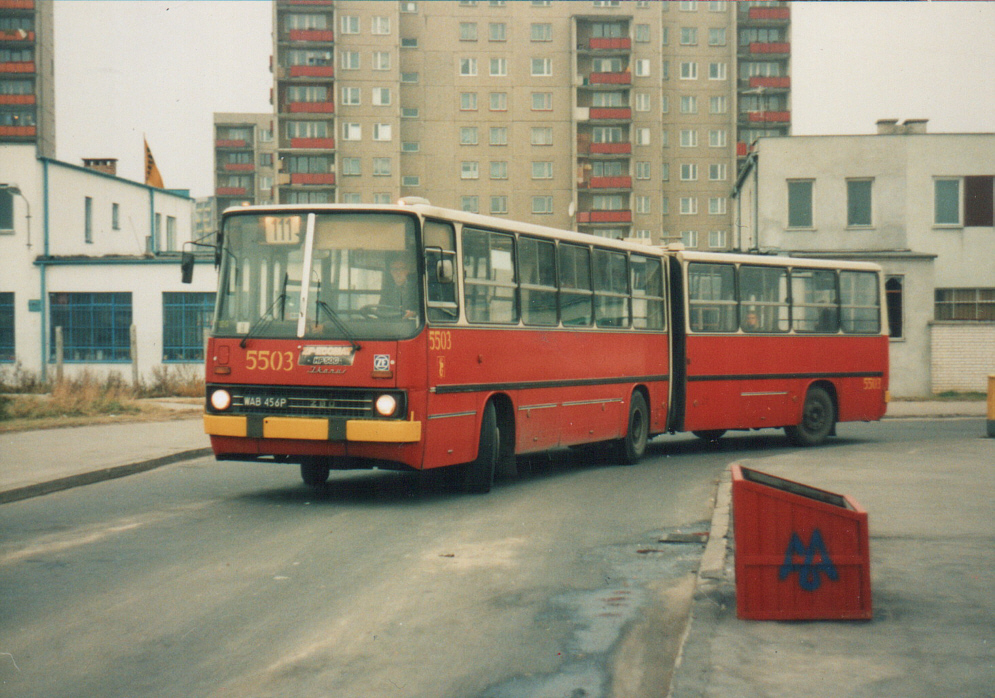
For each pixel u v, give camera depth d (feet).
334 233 38.14
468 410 40.22
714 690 16.37
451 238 39.60
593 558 28.76
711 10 341.62
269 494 41.65
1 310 131.85
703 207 341.41
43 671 18.62
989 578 24.12
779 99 345.72
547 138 326.24
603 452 55.01
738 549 20.65
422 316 37.35
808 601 20.51
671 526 34.12
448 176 324.80
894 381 120.98
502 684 17.87
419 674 18.40
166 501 39.58
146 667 18.84
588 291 50.55
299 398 37.52
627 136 330.95
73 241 144.87
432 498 40.68
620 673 18.49
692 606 21.63
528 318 45.01
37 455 51.57
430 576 26.37
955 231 124.88
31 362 129.90
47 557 28.71
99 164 181.06
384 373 36.76
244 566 27.50
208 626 21.57
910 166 124.36
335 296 37.78
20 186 134.82
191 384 99.66
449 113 325.01
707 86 341.82
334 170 319.47
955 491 39.01
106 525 34.04
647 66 333.01
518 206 326.03
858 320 69.51
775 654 18.25
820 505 20.48
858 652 18.37
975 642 18.97
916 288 120.78
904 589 23.04
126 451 53.67
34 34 316.60
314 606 23.25
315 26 323.98
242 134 443.32
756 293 63.67
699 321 60.39
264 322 38.24
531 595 24.41
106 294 128.06
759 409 63.52
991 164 124.47
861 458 52.85
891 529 30.55
